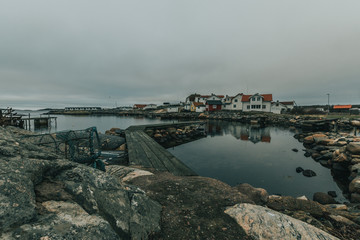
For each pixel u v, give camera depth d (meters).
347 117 34.84
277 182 8.89
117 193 2.31
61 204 1.71
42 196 1.73
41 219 1.43
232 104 56.66
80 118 68.00
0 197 1.35
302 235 2.34
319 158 12.34
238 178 9.41
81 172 2.27
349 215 4.11
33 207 1.48
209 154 14.35
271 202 4.59
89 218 1.67
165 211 2.82
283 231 2.38
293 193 7.76
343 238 3.01
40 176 1.95
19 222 1.30
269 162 12.15
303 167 11.09
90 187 2.09
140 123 45.75
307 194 7.68
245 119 41.94
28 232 1.27
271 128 31.78
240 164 11.77
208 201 3.23
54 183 1.97
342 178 9.28
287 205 4.39
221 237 2.33
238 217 2.71
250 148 16.55
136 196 2.55
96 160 5.63
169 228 2.42
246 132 27.09
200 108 64.44
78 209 1.73
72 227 1.48
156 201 3.08
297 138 21.64
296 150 15.31
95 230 1.56
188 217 2.71
